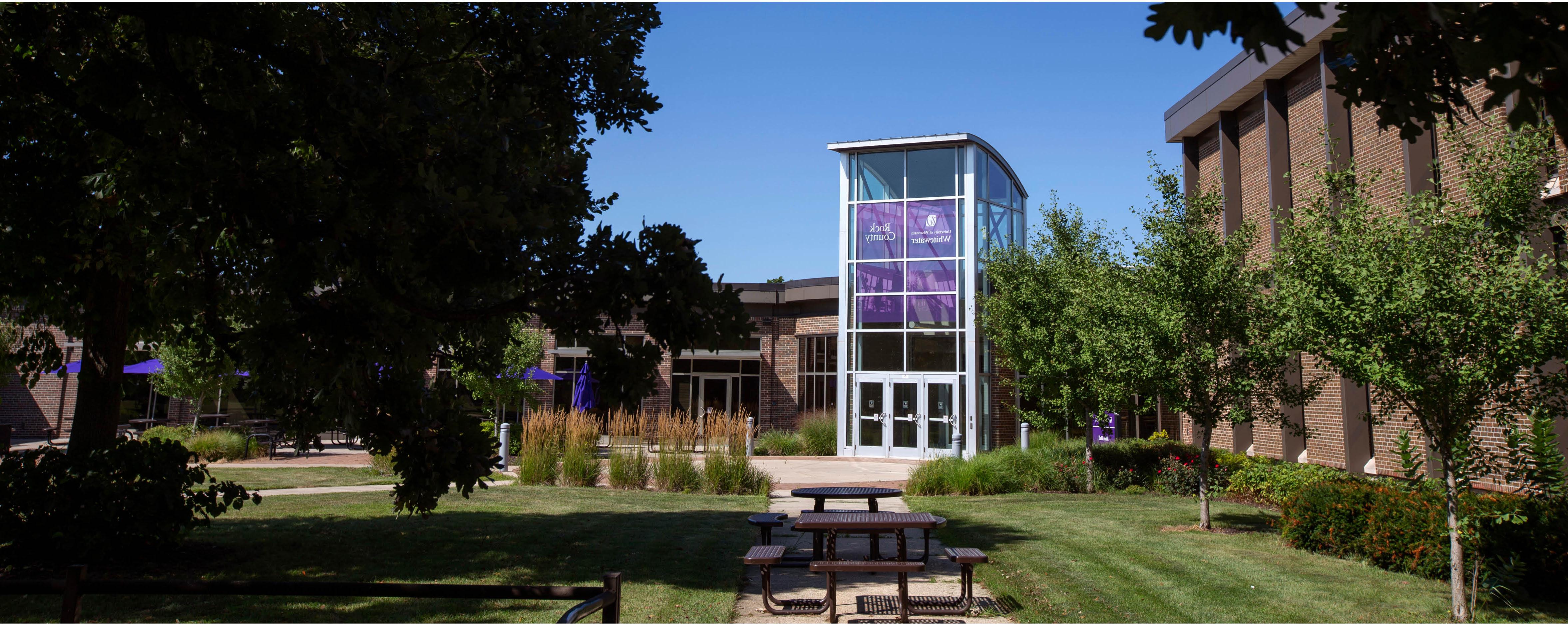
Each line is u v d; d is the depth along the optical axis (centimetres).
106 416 799
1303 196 846
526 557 836
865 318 2477
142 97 554
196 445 1839
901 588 637
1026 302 1623
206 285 745
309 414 697
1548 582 687
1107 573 775
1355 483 891
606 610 324
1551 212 647
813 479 1745
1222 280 1001
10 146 711
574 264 521
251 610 623
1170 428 2331
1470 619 628
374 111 503
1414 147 1192
